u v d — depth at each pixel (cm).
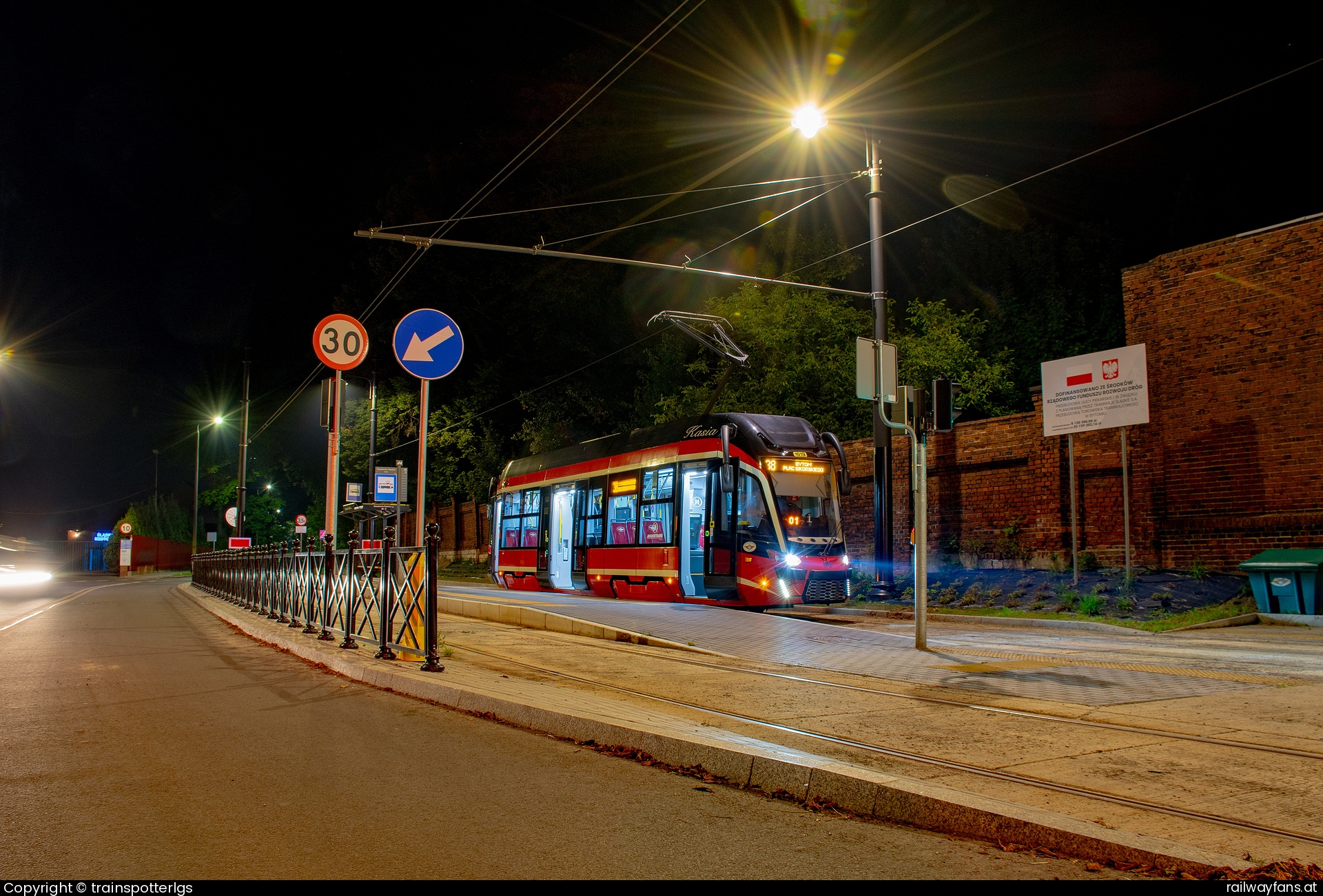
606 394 3675
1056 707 672
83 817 437
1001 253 2855
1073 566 1709
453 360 1055
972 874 364
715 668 909
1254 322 1620
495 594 2028
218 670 969
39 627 1577
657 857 384
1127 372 1642
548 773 527
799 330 2431
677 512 1761
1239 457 1625
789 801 474
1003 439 2006
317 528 5275
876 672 870
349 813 445
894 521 2230
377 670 856
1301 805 427
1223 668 884
